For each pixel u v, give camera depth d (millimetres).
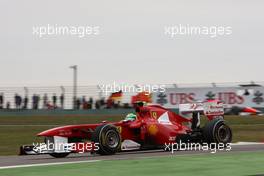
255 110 128375
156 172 35062
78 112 140750
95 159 43781
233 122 117000
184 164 38750
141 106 50281
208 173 34531
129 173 34656
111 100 139750
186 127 52750
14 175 34406
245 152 47188
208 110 52969
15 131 99312
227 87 132750
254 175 32844
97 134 46781
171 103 134500
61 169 36812
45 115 139625
